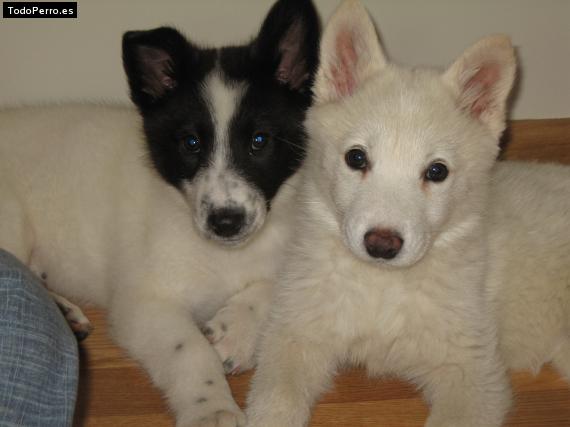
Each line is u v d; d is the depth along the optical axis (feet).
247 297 3.08
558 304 3.00
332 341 2.88
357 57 2.86
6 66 3.54
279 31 2.99
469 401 2.72
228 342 2.97
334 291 2.83
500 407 2.75
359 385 3.00
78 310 3.18
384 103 2.72
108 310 3.17
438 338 2.81
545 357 3.04
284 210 3.09
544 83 3.65
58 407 2.26
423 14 3.50
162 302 3.03
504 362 2.98
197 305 3.10
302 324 2.86
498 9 3.51
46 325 2.28
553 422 2.87
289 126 3.01
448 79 2.78
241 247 3.07
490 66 2.77
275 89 3.01
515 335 3.03
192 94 2.98
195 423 2.71
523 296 3.00
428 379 2.85
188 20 3.49
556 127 3.70
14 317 2.24
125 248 3.13
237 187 2.91
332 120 2.81
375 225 2.59
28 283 2.30
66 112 3.35
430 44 3.56
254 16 3.50
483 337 2.81
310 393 2.85
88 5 3.44
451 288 2.80
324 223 2.85
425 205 2.67
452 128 2.72
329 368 2.91
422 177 2.68
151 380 2.93
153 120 3.08
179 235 3.03
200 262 3.05
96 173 3.23
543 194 3.14
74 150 3.26
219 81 2.97
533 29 3.55
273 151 2.99
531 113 3.71
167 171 3.05
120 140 3.24
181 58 3.01
